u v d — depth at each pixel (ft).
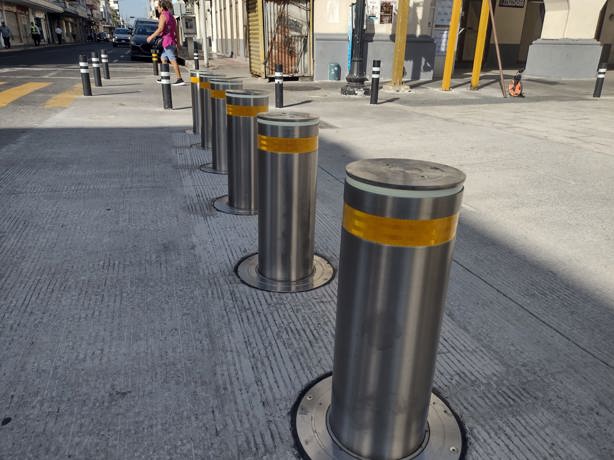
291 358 7.41
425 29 53.11
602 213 13.94
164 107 30.45
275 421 6.20
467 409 6.50
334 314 8.63
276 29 49.88
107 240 11.30
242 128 12.34
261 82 49.57
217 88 15.55
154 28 81.87
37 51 121.60
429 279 4.68
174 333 7.91
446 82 45.37
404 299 4.72
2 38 137.80
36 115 27.27
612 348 7.88
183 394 6.59
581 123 28.81
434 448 5.78
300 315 8.57
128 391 6.61
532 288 9.72
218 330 8.05
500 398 6.72
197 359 7.31
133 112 29.17
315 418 6.20
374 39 51.72
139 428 6.01
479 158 19.85
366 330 5.02
